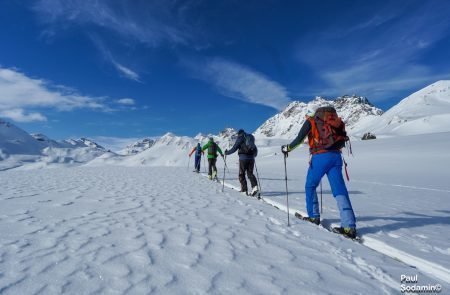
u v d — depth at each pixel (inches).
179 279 118.6
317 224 222.8
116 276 119.0
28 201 280.4
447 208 284.2
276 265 137.9
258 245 165.8
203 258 142.3
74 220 209.2
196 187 433.1
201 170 869.2
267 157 1927.9
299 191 406.9
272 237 182.4
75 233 176.6
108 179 518.6
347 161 1125.1
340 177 202.2
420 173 746.8
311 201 224.2
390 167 901.8
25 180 479.5
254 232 192.4
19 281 112.7
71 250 147.1
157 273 123.0
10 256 137.6
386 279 127.2
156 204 279.6
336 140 199.8
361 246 171.8
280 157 1772.9
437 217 242.1
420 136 1732.3
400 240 176.4
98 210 245.3
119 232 180.4
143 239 167.6
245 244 166.4
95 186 408.2
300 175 717.9
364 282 123.1
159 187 417.7
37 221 204.5
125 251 147.4
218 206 280.7
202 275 123.1
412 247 162.7
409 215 250.4
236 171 843.4
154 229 189.8
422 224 217.6
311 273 130.3
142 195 334.6
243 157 373.4
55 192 340.2
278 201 314.5
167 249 152.6
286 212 264.4
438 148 1148.5
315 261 144.6
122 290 107.8
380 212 264.4
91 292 105.7
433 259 142.9
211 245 161.8
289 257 148.8
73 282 112.7
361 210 274.7
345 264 142.4
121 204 274.2
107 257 138.7
